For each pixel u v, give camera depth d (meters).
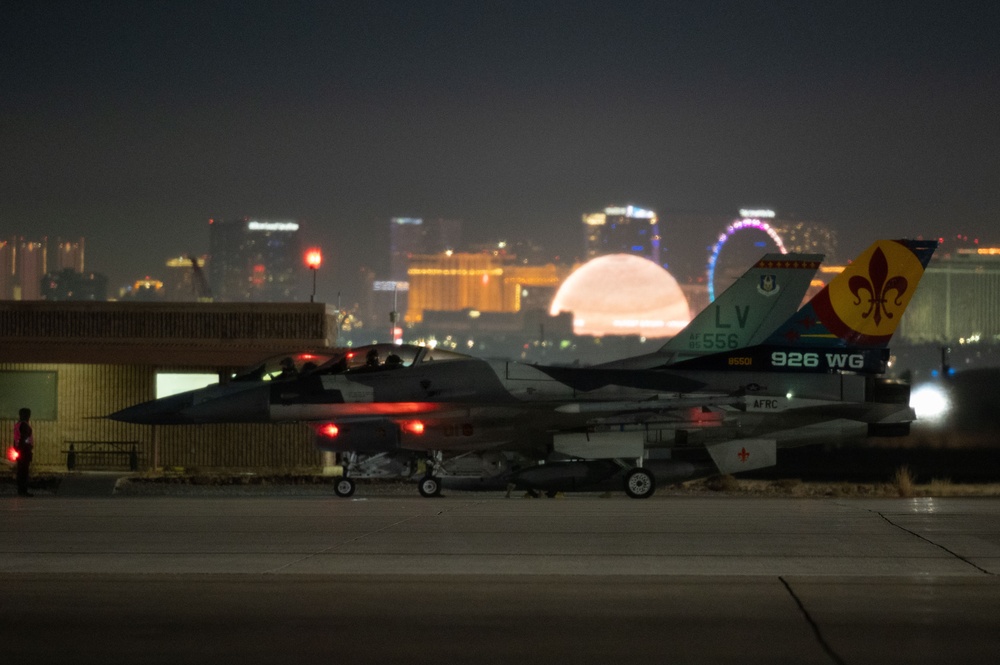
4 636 36.66
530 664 33.06
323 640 35.97
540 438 90.56
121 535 59.34
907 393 98.75
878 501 80.44
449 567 49.59
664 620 38.81
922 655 34.12
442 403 88.25
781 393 97.31
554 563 50.59
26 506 75.12
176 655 34.25
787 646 35.16
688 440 93.25
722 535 59.44
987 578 46.97
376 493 94.31
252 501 79.94
